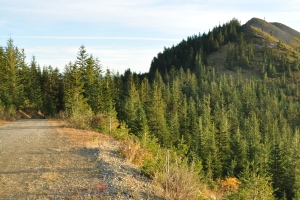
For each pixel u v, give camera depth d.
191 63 182.50
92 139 16.06
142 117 41.09
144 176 8.99
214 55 193.50
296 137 52.66
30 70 69.94
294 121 95.19
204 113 80.00
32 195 6.82
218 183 25.47
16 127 23.66
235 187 24.28
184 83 139.38
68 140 15.91
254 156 46.44
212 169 40.81
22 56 66.88
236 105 97.94
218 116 78.00
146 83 94.75
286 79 152.62
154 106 62.59
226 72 163.38
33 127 23.58
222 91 113.62
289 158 41.22
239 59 177.50
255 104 103.38
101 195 6.73
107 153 11.98
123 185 7.54
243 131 71.06
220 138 52.00
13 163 10.24
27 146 13.91
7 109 38.69
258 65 169.38
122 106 64.94
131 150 11.87
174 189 6.80
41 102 65.81
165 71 176.88
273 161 41.62
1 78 56.44
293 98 130.75
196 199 7.32
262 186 15.80
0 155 11.66
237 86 130.50
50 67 75.75
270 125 81.75
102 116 25.09
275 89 134.38
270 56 177.62
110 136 19.00
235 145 47.53
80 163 10.23
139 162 11.22
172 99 84.38
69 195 6.80
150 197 6.86
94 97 60.16
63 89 74.31
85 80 64.62
